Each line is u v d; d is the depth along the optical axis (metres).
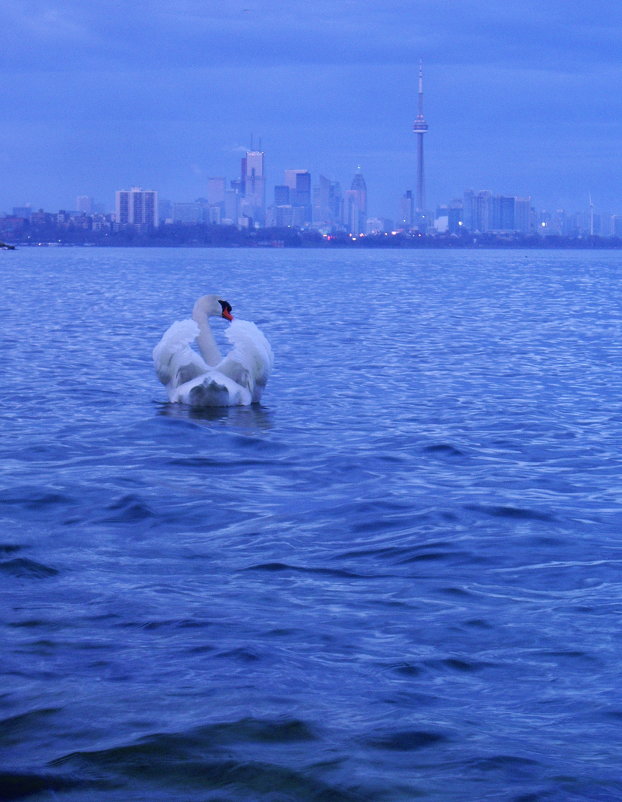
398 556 9.76
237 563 9.52
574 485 13.20
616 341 35.56
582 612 8.05
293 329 39.62
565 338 36.75
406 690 6.45
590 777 5.27
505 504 11.91
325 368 26.95
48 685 6.49
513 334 38.25
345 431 17.44
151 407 19.81
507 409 20.16
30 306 52.88
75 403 20.33
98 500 11.98
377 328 40.50
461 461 14.86
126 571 9.21
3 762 5.47
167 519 11.22
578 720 6.02
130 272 119.88
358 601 8.37
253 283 89.31
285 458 14.96
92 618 7.84
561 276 116.44
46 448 15.48
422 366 27.58
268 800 5.08
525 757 5.48
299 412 19.52
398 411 19.81
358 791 5.13
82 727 5.87
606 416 19.31
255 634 7.50
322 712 6.06
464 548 9.99
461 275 118.00
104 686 6.47
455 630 7.64
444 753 5.54
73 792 5.17
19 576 8.97
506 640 7.42
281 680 6.58
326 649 7.20
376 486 13.01
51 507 11.65
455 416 19.22
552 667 6.89
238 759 5.46
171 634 7.49
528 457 15.22
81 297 62.75
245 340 20.28
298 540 10.36
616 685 6.57
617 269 151.38
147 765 5.41
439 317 47.53
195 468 14.16
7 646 7.21
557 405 20.75
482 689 6.50
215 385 19.72
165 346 20.25
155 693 6.35
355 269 142.88
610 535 10.56
